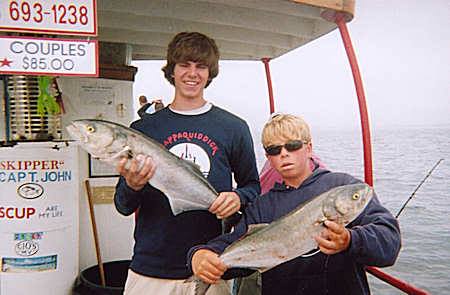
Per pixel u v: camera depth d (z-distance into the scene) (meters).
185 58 2.04
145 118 2.17
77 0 1.95
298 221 1.55
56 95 2.78
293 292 1.76
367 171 2.77
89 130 1.82
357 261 1.61
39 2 1.91
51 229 2.78
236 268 1.72
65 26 1.95
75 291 3.00
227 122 2.14
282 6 3.08
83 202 3.68
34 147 2.67
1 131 3.02
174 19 3.56
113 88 3.77
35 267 2.75
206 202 1.98
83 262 3.71
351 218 1.50
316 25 3.56
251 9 3.34
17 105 2.63
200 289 1.78
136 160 1.84
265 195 1.92
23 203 2.69
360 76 2.76
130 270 2.15
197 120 2.11
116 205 2.13
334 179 1.82
